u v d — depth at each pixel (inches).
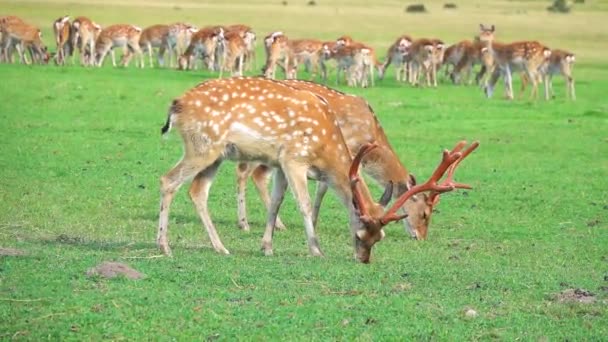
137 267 530.9
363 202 588.4
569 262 642.2
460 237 728.3
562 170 1039.0
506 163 1074.1
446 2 4116.6
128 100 1478.8
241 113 597.9
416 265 593.3
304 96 609.9
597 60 2454.5
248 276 525.0
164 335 423.8
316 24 3125.0
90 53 2143.2
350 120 701.3
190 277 515.5
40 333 419.8
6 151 1024.9
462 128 1325.0
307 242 681.0
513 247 693.3
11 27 2054.6
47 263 529.7
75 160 995.3
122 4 3484.3
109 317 440.1
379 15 3472.0
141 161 1009.5
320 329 438.6
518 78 2265.0
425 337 434.9
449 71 2416.3
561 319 473.4
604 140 1249.4
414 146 1169.4
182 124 597.6
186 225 727.1
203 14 3275.1
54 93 1497.3
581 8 3964.1
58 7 3245.6
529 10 3863.2
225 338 423.2
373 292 505.0
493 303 495.5
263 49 2593.5
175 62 2421.3
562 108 1587.1
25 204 773.9
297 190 604.1
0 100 1405.0
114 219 734.5
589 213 832.9
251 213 799.1
